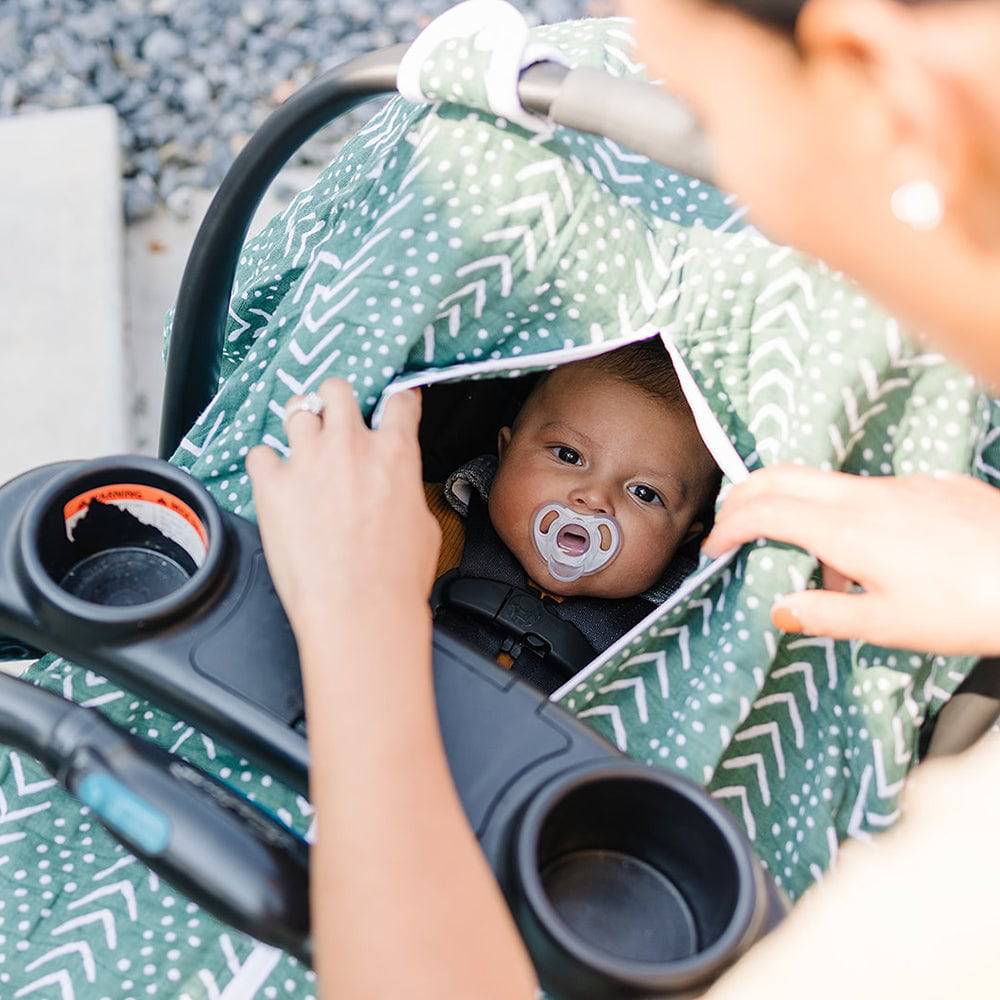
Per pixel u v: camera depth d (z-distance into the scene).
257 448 0.74
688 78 0.44
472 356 0.93
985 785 0.72
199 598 0.73
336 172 1.16
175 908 0.79
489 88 0.76
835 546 0.83
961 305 0.43
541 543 1.19
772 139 0.42
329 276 0.96
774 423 0.92
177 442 1.15
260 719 0.70
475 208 0.86
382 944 0.53
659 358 1.18
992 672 0.87
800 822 0.90
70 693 0.85
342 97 0.84
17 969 0.77
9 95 2.22
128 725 0.84
